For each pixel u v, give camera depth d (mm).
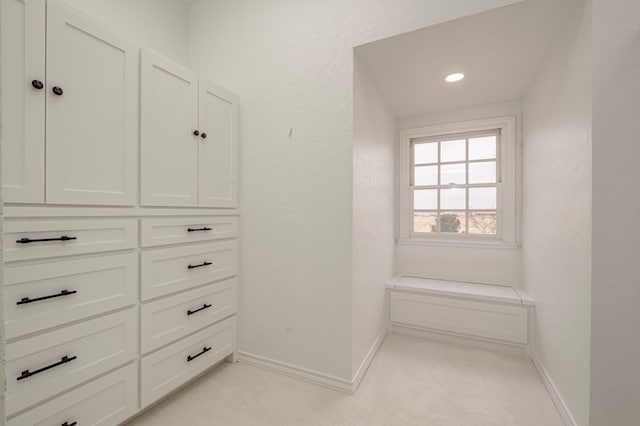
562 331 1664
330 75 1874
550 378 1838
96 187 1347
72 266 1268
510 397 1779
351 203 1818
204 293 1883
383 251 2609
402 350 2369
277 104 2041
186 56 2428
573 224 1536
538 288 2129
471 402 1732
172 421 1571
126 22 2014
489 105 2725
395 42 1762
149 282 1563
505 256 2670
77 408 1295
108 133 1391
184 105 1747
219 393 1807
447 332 2502
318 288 1911
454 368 2100
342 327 1841
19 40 1116
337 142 1855
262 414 1629
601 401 1325
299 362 1967
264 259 2086
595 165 1335
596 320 1333
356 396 1785
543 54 1896
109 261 1394
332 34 1874
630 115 1293
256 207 2113
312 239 1929
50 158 1200
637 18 1283
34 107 1153
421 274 2988
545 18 1563
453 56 1918
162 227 1634
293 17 1996
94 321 1343
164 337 1640
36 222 1169
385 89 2393
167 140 1649
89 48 1322
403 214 3088
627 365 1298
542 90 2047
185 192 1754
